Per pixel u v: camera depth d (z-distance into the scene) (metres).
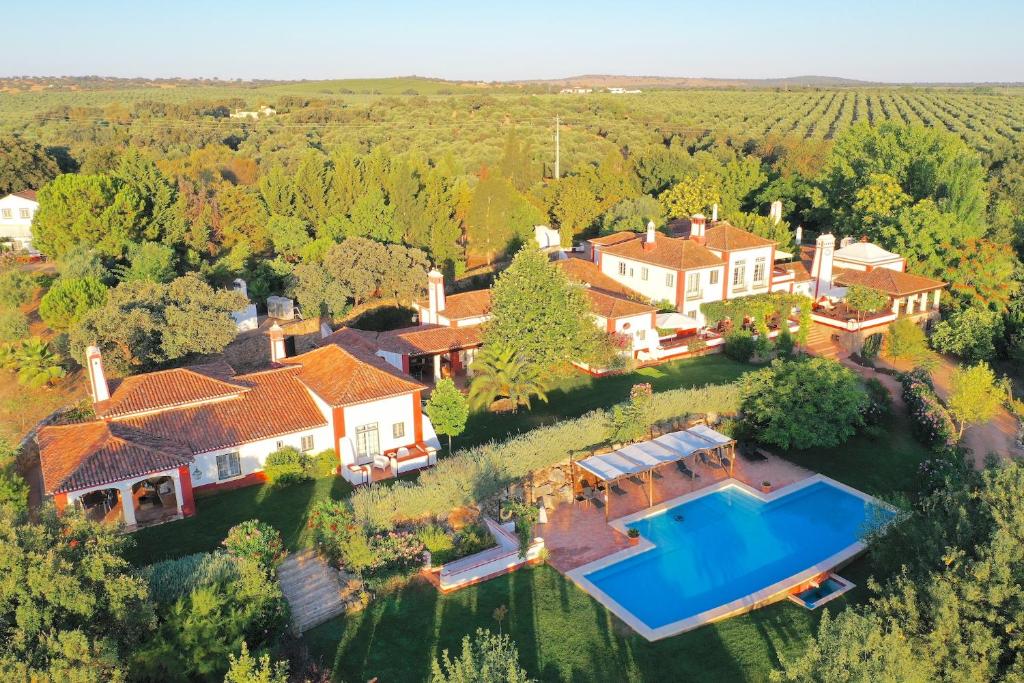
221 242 77.25
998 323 62.00
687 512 37.78
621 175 103.81
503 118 180.00
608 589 31.31
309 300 62.69
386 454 40.56
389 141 148.50
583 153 143.62
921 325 66.75
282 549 31.81
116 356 46.00
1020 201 95.25
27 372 45.44
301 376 42.66
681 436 40.66
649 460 37.75
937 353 63.22
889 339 59.56
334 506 32.12
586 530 35.69
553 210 98.62
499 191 83.88
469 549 32.81
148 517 34.84
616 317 54.84
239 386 40.28
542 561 33.03
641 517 37.00
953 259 68.62
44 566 21.09
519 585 31.11
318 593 29.61
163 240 69.69
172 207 71.06
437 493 34.50
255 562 26.94
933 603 23.16
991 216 85.00
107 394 39.16
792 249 79.75
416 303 62.84
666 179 109.12
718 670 26.31
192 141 143.75
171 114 182.12
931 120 176.25
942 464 39.59
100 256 62.03
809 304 59.81
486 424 45.88
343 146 126.94
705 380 52.34
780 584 31.39
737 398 45.81
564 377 53.53
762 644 27.72
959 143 88.06
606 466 37.19
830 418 42.09
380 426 40.59
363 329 64.44
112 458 33.50
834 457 43.25
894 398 50.72
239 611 25.44
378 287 68.12
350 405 38.97
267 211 81.38
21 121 158.50
